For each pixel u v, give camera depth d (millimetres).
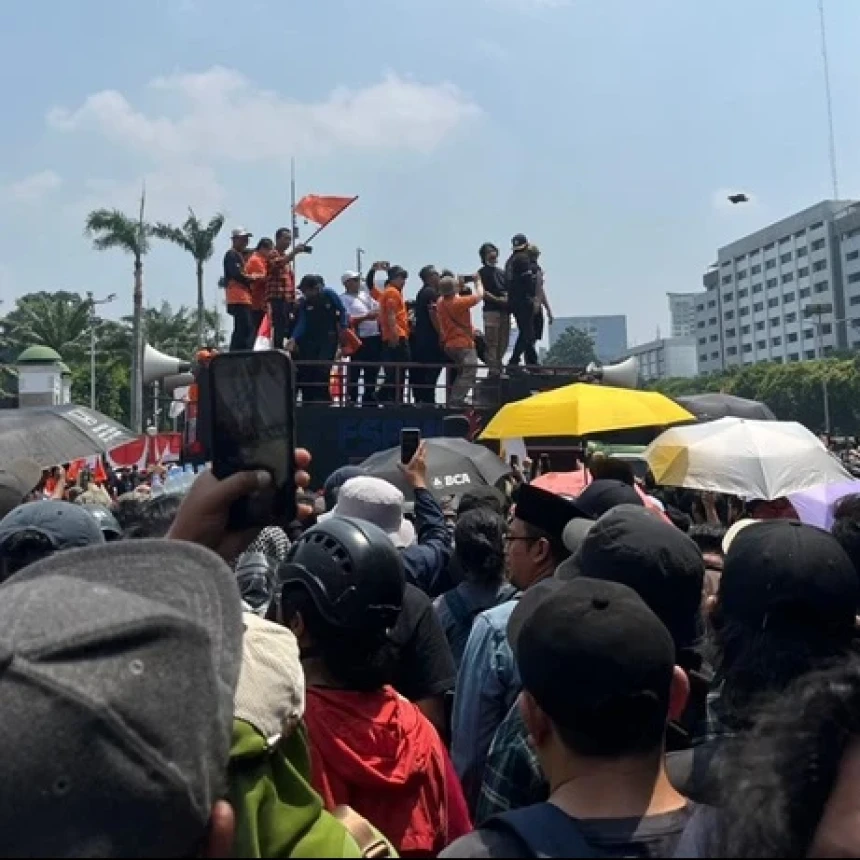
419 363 13742
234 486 1764
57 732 1111
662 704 1904
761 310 137875
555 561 3912
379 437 12555
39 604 1232
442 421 12711
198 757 1180
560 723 1901
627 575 2730
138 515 4426
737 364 140250
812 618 2490
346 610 2582
